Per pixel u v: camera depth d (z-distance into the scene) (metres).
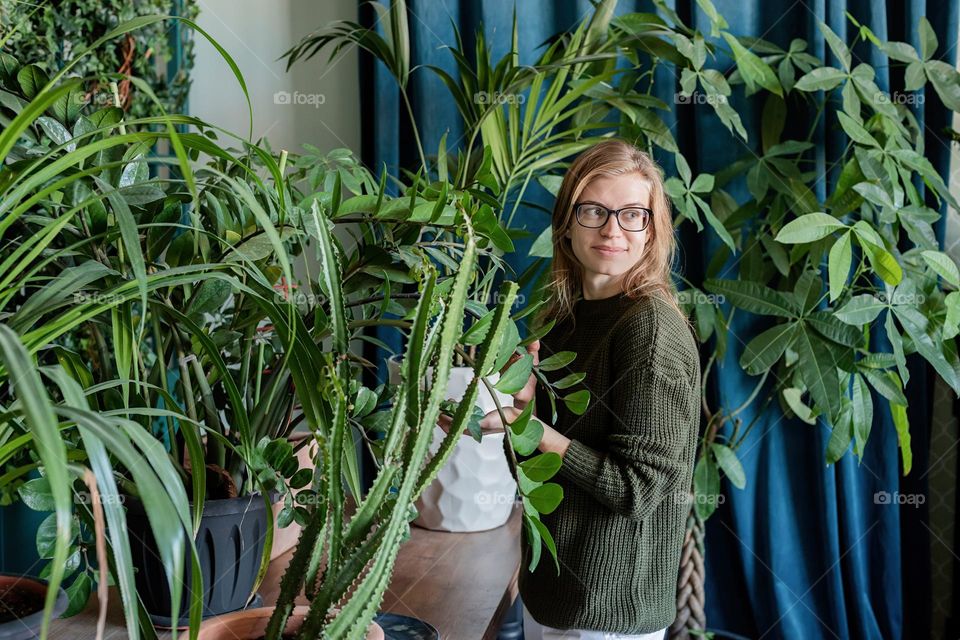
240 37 2.35
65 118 1.04
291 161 1.54
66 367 0.97
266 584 1.34
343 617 0.70
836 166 2.19
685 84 1.94
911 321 1.93
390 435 0.77
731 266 2.25
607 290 1.43
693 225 2.27
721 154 2.19
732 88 2.20
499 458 1.66
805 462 2.28
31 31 1.81
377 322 1.13
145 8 2.02
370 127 2.27
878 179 1.94
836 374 1.96
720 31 2.14
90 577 1.05
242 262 1.03
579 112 2.10
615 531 1.33
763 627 2.32
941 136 2.21
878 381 2.01
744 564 2.30
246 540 1.15
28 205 0.69
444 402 0.84
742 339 2.25
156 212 1.07
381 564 0.71
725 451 2.17
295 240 1.20
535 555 0.94
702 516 2.14
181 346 1.16
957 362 1.97
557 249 1.49
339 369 0.77
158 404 1.21
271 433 1.22
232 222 1.14
